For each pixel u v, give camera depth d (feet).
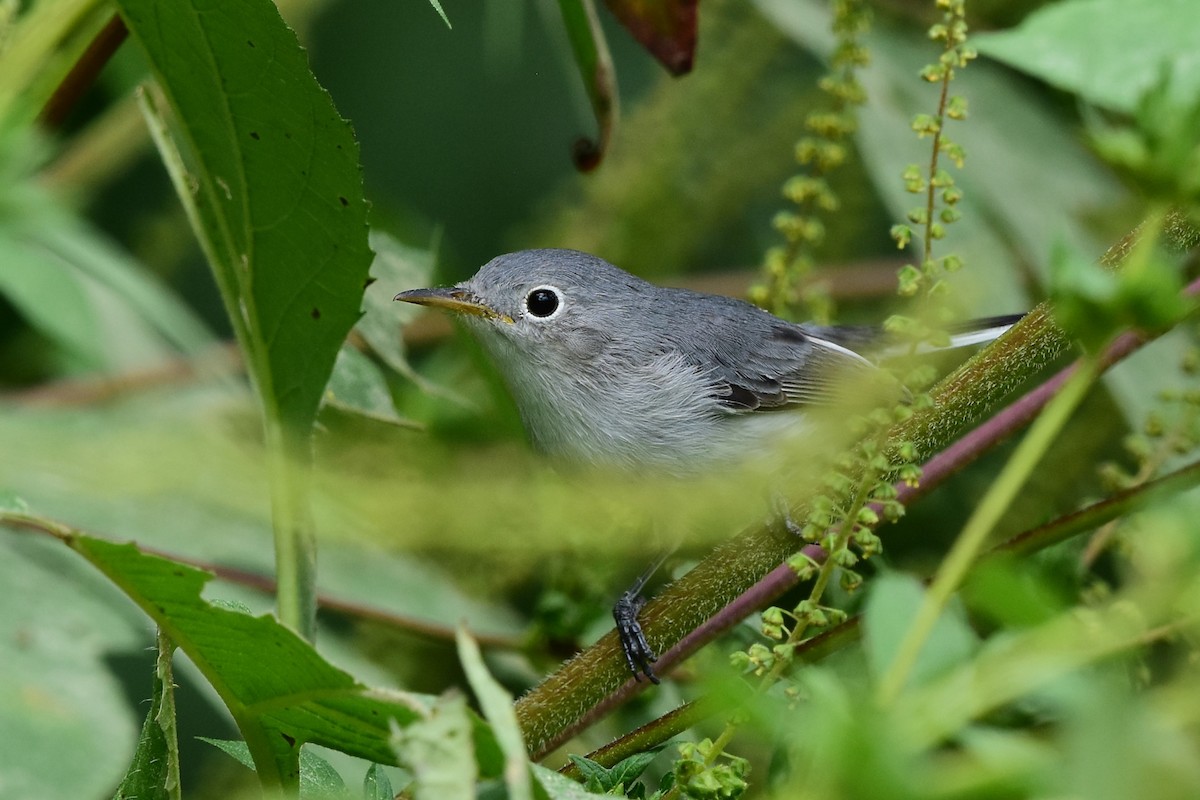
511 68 45.78
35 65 22.79
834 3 29.25
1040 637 11.07
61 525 15.80
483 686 12.50
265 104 21.04
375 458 25.66
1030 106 39.19
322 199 21.45
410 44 45.98
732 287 42.83
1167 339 30.35
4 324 39.17
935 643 11.11
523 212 45.55
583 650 22.03
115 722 24.52
